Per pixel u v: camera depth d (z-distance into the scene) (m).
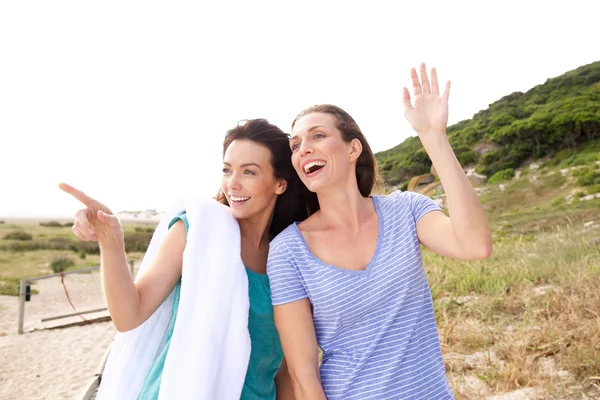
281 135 2.10
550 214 16.42
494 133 37.34
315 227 1.90
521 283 5.75
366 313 1.70
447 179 1.67
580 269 5.65
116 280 1.55
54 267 21.02
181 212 1.94
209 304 1.71
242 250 2.08
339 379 1.67
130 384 1.82
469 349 4.13
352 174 1.92
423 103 1.74
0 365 7.32
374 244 1.82
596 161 27.16
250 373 1.90
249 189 2.03
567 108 34.94
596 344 3.58
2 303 13.33
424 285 1.82
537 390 3.17
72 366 7.19
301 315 1.74
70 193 1.51
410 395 1.63
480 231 1.63
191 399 1.61
